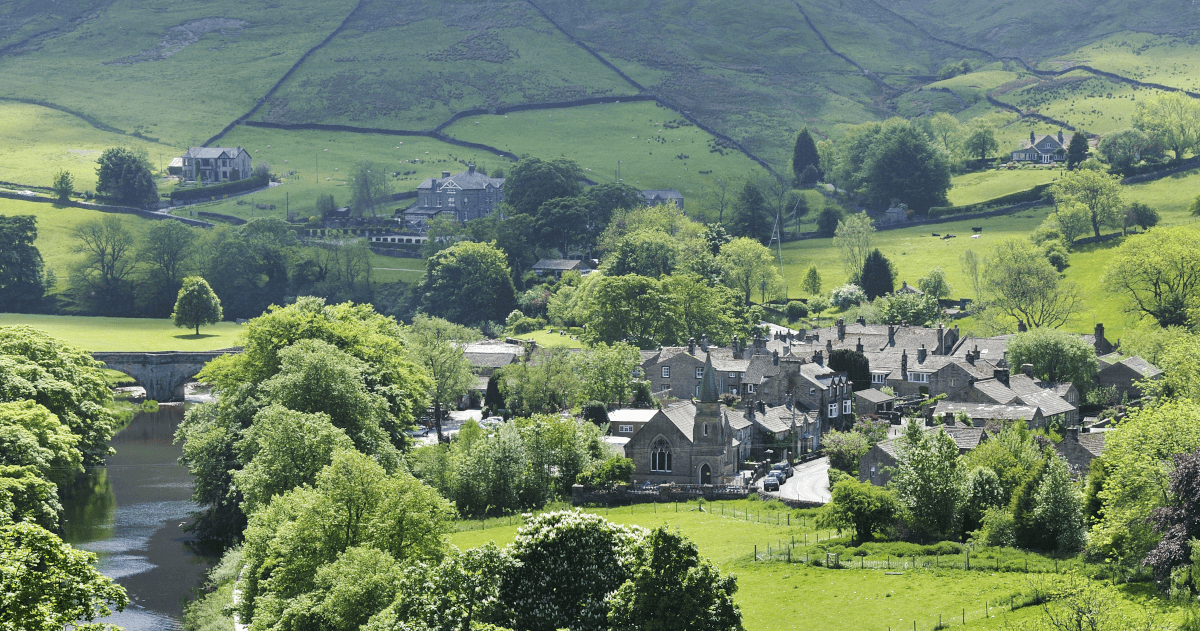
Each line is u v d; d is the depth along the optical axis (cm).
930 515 11344
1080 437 14638
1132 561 9625
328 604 8844
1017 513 10944
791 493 14650
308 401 14112
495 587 7650
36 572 5597
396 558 9769
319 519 10069
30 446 11800
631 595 7294
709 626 7181
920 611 9319
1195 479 8994
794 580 10456
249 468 12425
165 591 12175
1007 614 8944
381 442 14138
